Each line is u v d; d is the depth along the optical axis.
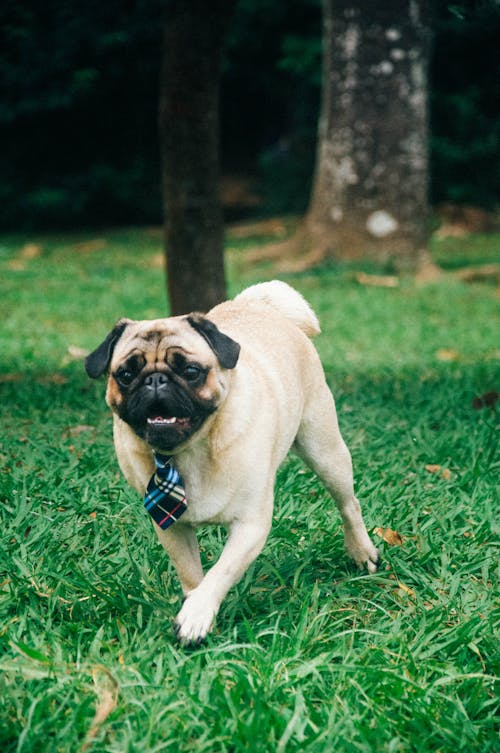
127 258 14.83
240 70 19.88
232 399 3.13
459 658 3.14
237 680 2.88
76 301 10.69
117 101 17.88
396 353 8.12
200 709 2.75
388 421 5.86
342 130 12.38
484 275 12.05
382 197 12.30
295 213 18.50
